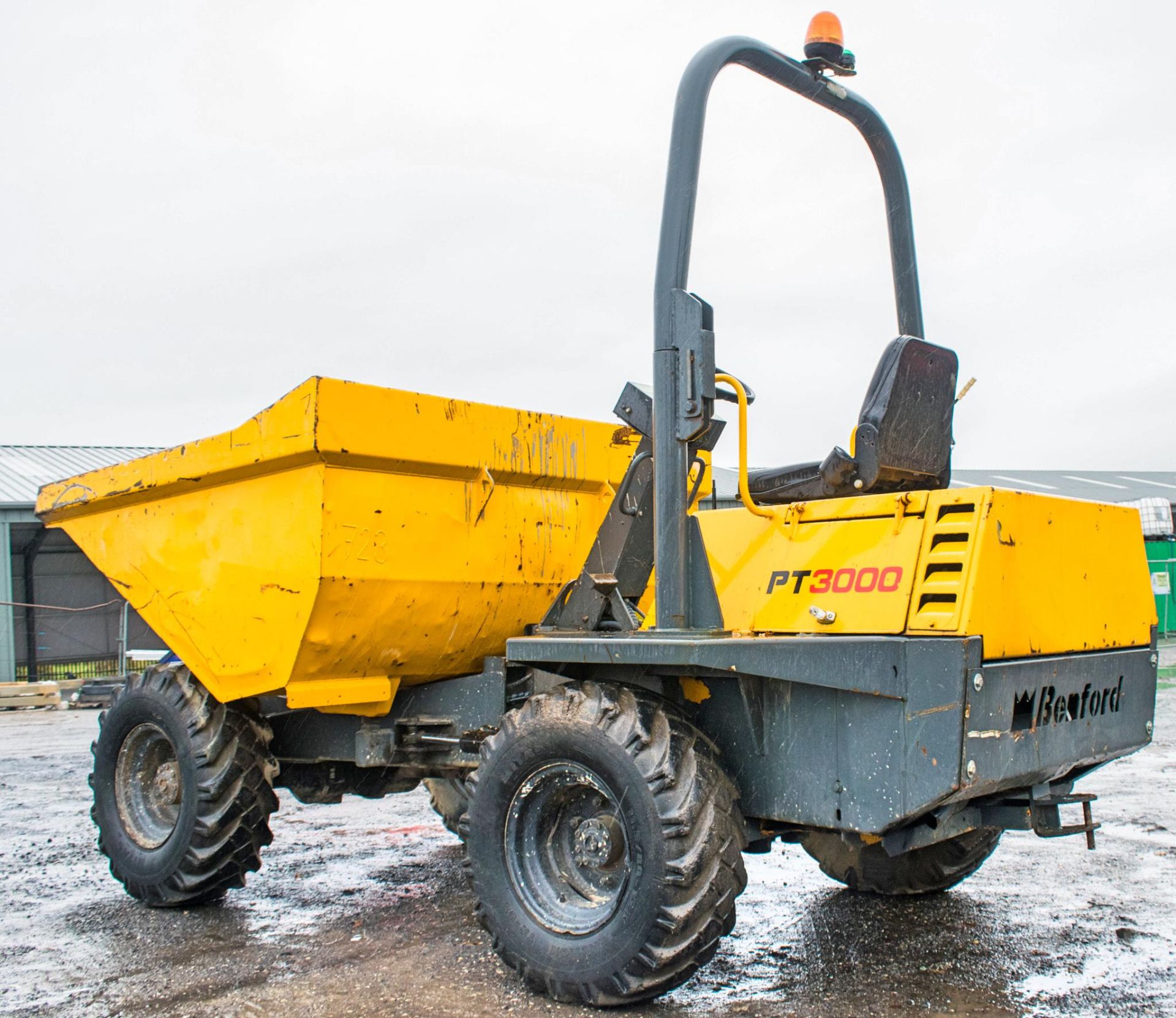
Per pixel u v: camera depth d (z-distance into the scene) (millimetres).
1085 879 5008
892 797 3250
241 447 4273
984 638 3182
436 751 4730
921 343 3785
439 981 3859
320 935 4441
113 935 4500
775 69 4008
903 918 4492
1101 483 33500
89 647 19875
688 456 3836
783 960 4000
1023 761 3348
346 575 4152
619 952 3459
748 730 3697
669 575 3828
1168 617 22766
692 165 3828
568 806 3871
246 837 4824
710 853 3426
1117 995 3594
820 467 3916
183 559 4719
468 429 4461
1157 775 7578
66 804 7496
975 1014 3457
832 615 3441
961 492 3312
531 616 4945
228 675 4633
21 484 19422
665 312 3844
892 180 4449
